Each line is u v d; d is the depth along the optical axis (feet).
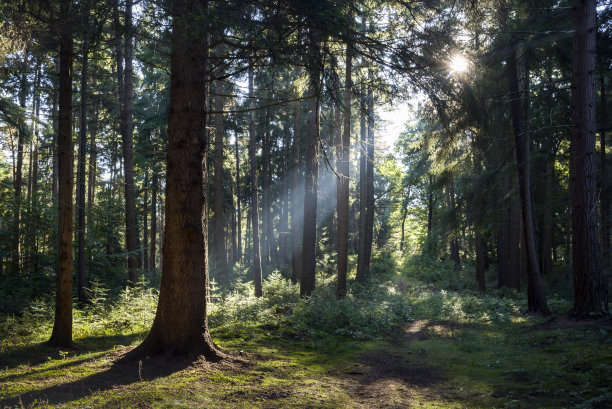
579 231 31.53
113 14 21.03
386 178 126.93
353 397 18.12
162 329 21.68
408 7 21.35
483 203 43.62
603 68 44.45
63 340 24.49
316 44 19.29
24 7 21.11
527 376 20.52
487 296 55.01
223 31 18.49
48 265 50.39
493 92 27.55
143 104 82.23
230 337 28.78
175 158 22.07
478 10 23.44
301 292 52.80
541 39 34.91
